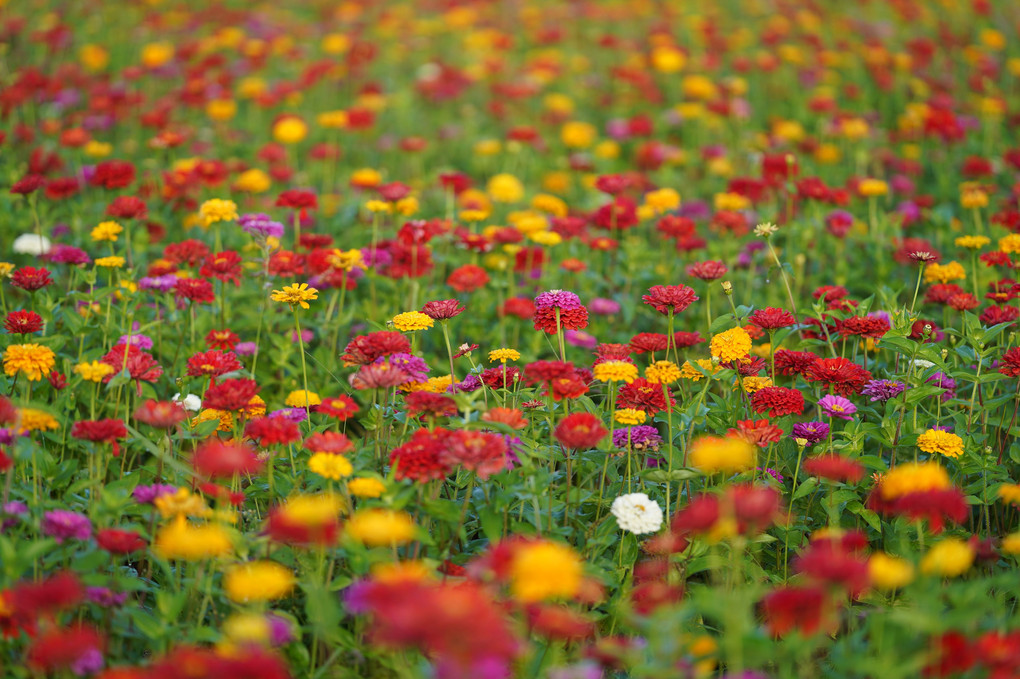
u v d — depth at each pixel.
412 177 8.50
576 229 5.71
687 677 2.20
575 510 3.25
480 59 11.80
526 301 4.87
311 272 4.77
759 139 8.40
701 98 9.93
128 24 12.12
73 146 6.80
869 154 8.34
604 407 3.87
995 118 8.70
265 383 4.45
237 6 13.85
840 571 2.13
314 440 2.89
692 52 12.44
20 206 6.18
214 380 3.45
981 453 3.53
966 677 2.32
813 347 4.88
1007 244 4.50
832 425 3.86
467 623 1.81
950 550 2.39
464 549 3.18
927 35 12.62
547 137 9.66
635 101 10.35
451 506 2.91
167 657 2.51
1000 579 2.48
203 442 3.70
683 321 5.23
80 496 3.25
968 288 5.34
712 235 6.87
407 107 10.08
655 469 3.27
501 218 7.36
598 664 2.55
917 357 3.82
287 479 3.23
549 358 5.08
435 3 14.34
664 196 6.06
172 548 2.47
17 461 3.06
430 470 2.77
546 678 2.54
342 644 2.64
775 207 6.85
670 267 5.69
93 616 2.79
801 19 12.73
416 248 5.01
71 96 8.90
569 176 8.19
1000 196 7.23
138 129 8.75
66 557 2.83
